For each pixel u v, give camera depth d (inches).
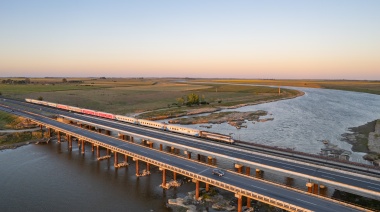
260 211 2593.5
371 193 2285.9
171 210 2659.9
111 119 6097.4
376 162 3878.0
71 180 3361.2
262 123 6801.2
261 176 3299.7
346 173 2778.1
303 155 3550.7
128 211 2659.9
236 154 3437.5
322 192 2871.6
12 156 4259.4
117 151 3686.0
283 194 2395.4
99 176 3469.5
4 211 2664.9
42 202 2839.6
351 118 7436.0
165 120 7362.2
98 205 2780.5
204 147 3750.0
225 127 6432.1
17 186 3208.7
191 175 2847.0
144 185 3203.7
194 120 7204.7
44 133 5457.7
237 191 2507.4
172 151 4320.9
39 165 3863.2
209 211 2608.3
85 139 4271.7
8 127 5836.6
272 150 3814.0
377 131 5777.6
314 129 6117.1
